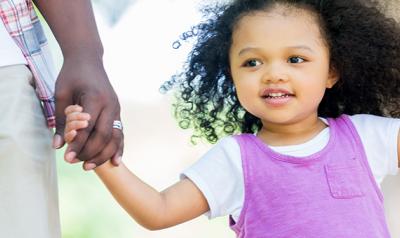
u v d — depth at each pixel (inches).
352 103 108.2
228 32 103.2
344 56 102.4
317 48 97.9
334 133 98.8
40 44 90.2
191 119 113.4
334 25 100.6
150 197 93.7
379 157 98.2
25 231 83.7
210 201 96.3
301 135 99.0
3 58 84.0
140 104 238.5
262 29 97.3
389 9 109.2
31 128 85.1
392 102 108.4
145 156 224.4
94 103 82.4
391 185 112.2
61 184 202.5
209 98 112.0
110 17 255.9
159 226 95.1
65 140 81.1
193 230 197.5
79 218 197.9
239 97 98.9
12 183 83.4
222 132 112.4
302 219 93.5
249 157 97.2
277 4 98.6
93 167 83.4
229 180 97.2
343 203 94.4
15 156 83.4
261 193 95.6
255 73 96.9
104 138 82.3
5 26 85.0
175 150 225.6
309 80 96.6
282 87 95.6
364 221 94.0
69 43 86.8
